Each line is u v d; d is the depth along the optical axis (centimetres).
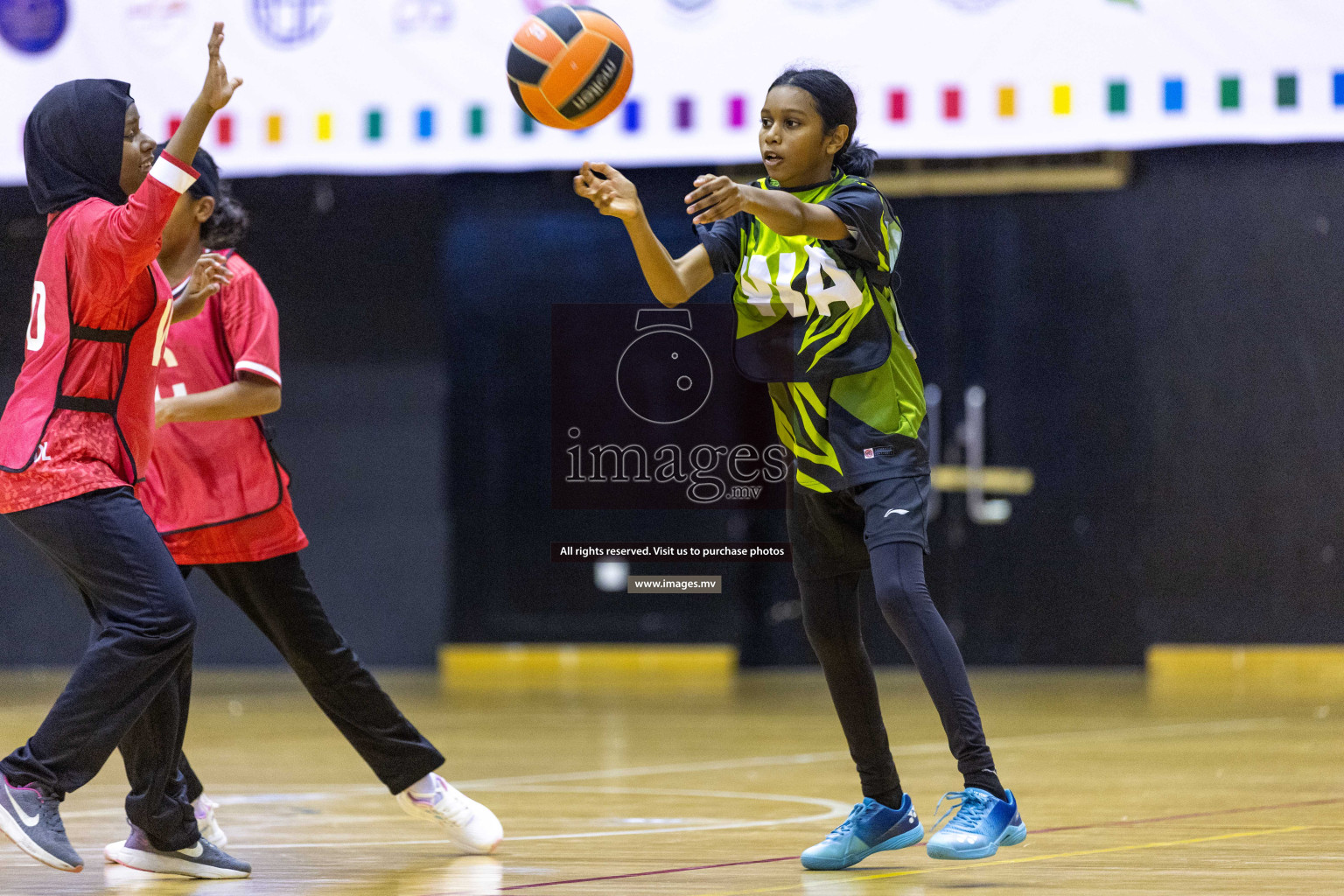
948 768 1419
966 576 2923
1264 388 2825
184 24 2530
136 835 873
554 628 3030
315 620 941
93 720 746
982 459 2914
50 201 790
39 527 762
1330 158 2791
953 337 2920
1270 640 2820
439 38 2519
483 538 3062
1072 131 2412
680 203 2877
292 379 3136
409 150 2530
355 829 1062
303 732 1867
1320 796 1202
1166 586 2862
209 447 924
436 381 3095
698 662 2953
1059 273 2889
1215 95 2391
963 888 786
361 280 3116
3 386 3188
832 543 880
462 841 945
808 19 2439
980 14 2416
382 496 3106
